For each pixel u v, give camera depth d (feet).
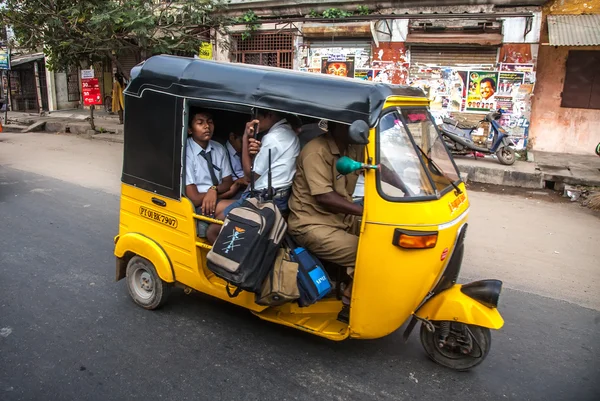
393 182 9.49
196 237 11.51
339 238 10.16
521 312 13.93
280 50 41.27
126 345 11.36
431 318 10.37
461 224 10.47
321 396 9.78
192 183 11.46
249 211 9.79
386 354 11.41
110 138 42.93
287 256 10.06
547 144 36.65
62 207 22.31
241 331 12.16
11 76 61.00
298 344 11.66
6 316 12.52
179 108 11.19
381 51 37.63
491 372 10.91
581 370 11.12
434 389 10.18
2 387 9.69
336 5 38.34
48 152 35.96
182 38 38.93
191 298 13.82
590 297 14.98
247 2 40.78
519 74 34.65
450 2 35.27
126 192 12.76
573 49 34.91
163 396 9.61
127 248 12.85
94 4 34.94
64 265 15.90
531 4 33.58
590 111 35.37
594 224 22.48
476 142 36.06
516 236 20.52
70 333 11.82
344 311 10.80
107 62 51.80
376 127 9.31
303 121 11.75
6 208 21.81
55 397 9.46
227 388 9.92
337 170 9.43
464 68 35.86
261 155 10.50
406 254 9.42
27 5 36.83
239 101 10.43
